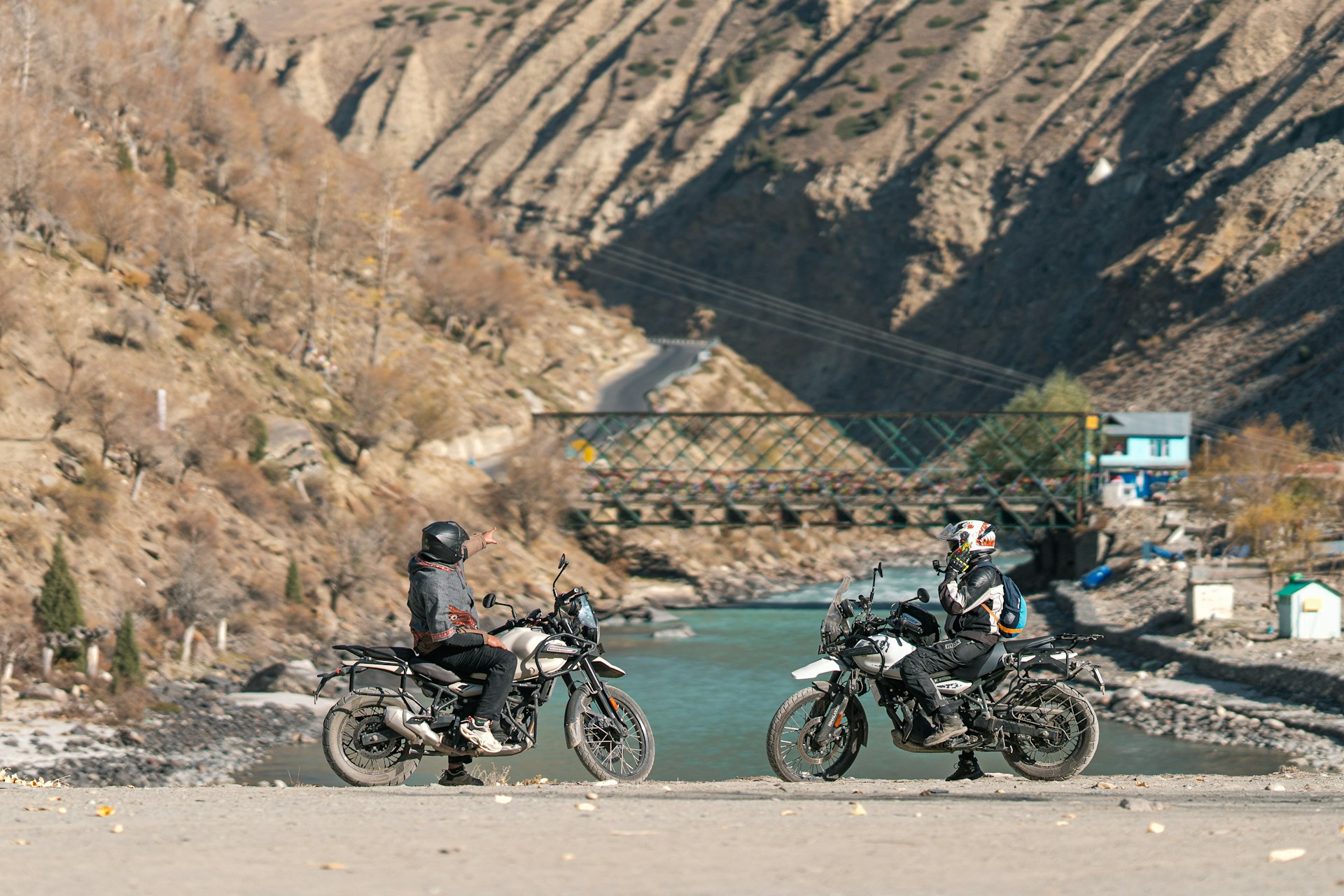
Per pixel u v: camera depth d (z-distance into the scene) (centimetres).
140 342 7750
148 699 4191
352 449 8431
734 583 9144
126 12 11831
